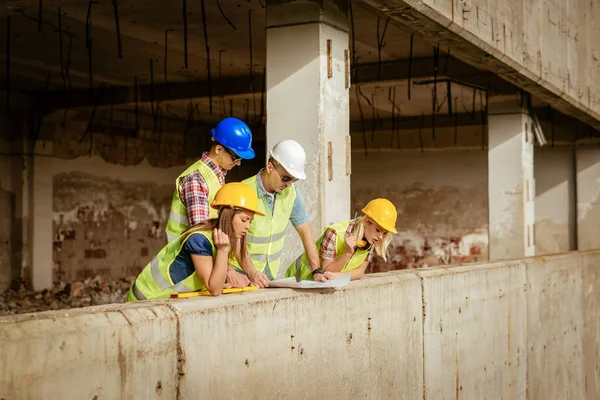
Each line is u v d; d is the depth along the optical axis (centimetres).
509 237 1088
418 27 685
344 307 477
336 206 610
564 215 1622
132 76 1288
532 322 857
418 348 577
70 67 1207
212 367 364
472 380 681
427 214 1820
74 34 992
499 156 1096
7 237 1404
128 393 317
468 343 674
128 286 1534
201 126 1930
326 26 603
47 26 945
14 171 1415
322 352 453
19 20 912
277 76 608
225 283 414
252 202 391
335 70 616
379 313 521
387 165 1859
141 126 1719
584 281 1083
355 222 480
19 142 1410
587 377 1084
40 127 1427
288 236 597
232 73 1276
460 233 1784
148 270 406
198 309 356
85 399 297
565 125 1547
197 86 1327
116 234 1636
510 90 1085
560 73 1056
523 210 1080
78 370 294
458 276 657
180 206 427
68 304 1284
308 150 596
